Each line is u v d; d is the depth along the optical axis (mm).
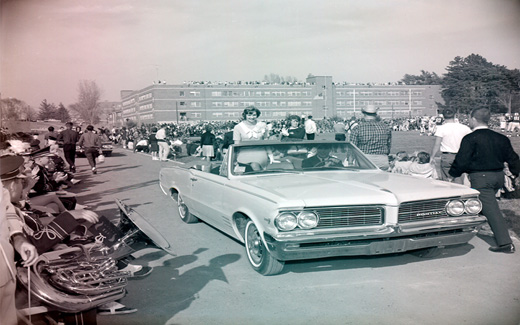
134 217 4141
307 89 59281
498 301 3887
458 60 35625
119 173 15617
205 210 6090
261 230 4430
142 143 28531
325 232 4203
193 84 58344
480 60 34906
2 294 2529
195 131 34312
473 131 5352
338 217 4281
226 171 5551
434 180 5258
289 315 3688
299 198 4238
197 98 58938
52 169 10469
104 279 3059
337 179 5168
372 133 7605
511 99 33969
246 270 4859
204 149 15406
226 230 5559
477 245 5668
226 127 36938
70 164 15469
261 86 59219
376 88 57500
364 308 3805
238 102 60156
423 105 56188
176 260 5273
